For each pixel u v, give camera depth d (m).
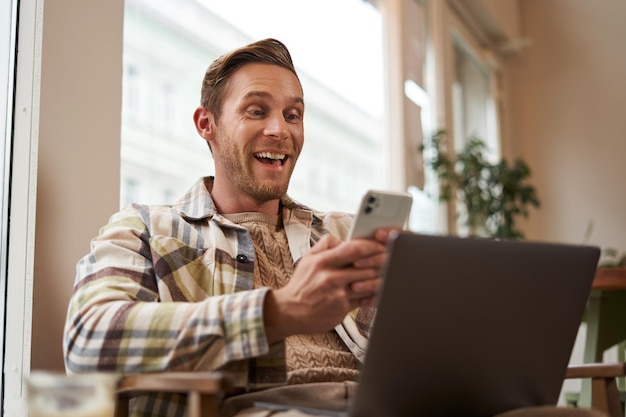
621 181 4.33
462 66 4.37
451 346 0.87
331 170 3.28
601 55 4.50
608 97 4.45
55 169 1.38
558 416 0.94
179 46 2.46
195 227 1.26
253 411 1.01
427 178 3.58
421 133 3.48
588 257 0.98
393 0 3.38
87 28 1.48
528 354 0.97
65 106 1.42
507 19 4.54
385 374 0.83
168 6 2.42
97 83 1.49
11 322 1.32
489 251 0.86
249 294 0.94
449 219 3.64
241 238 1.25
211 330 0.92
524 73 4.71
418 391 0.87
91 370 0.94
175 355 0.92
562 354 1.01
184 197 1.34
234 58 1.33
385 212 0.92
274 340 0.97
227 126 1.32
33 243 1.33
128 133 2.31
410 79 3.41
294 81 1.36
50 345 1.35
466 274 0.85
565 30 4.63
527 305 0.93
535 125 4.63
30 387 0.75
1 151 1.39
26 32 1.40
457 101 4.25
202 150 2.46
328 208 3.28
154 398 1.07
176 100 2.48
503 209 3.72
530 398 1.02
